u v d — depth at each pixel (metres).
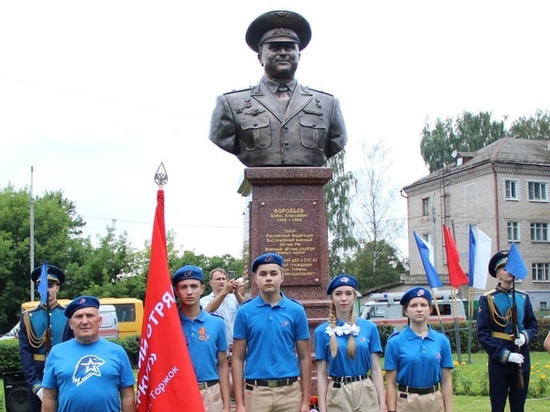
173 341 4.28
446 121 48.97
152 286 4.38
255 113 8.27
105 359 4.50
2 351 16.14
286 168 8.06
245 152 8.23
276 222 8.02
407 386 5.36
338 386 5.30
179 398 4.21
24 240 35.22
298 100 8.42
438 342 5.42
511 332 6.52
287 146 8.19
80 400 4.35
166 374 4.25
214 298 6.80
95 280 35.50
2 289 35.66
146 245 37.22
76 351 4.54
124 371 4.57
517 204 38.00
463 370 13.38
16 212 35.84
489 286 35.66
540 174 38.53
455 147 48.09
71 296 35.41
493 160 37.66
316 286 7.96
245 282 8.62
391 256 43.03
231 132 8.31
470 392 10.78
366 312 26.44
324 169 8.09
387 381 5.43
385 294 26.73
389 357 5.42
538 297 37.91
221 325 5.36
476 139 47.56
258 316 5.33
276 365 5.25
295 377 5.31
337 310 5.42
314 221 8.05
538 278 38.16
